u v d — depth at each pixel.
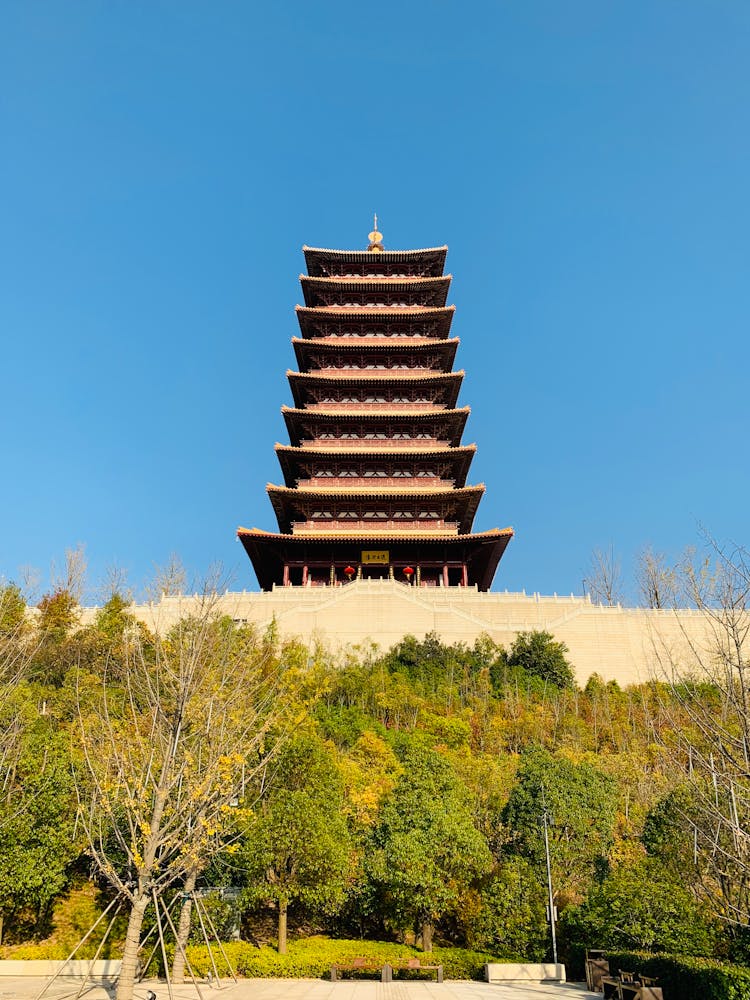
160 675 29.30
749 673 23.75
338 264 112.75
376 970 33.06
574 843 39.09
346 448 97.69
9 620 50.56
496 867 40.38
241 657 35.34
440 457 96.56
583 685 76.06
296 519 98.50
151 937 33.94
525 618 81.50
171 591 36.28
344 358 105.75
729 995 22.20
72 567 72.88
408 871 35.59
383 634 78.69
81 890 40.84
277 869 35.59
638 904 32.09
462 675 71.75
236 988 29.97
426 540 90.75
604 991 27.41
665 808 33.00
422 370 105.50
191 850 24.41
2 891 34.41
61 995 27.69
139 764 27.23
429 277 113.19
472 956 35.12
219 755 25.36
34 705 44.84
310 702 53.03
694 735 28.59
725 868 22.56
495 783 48.75
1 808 34.81
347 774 44.31
